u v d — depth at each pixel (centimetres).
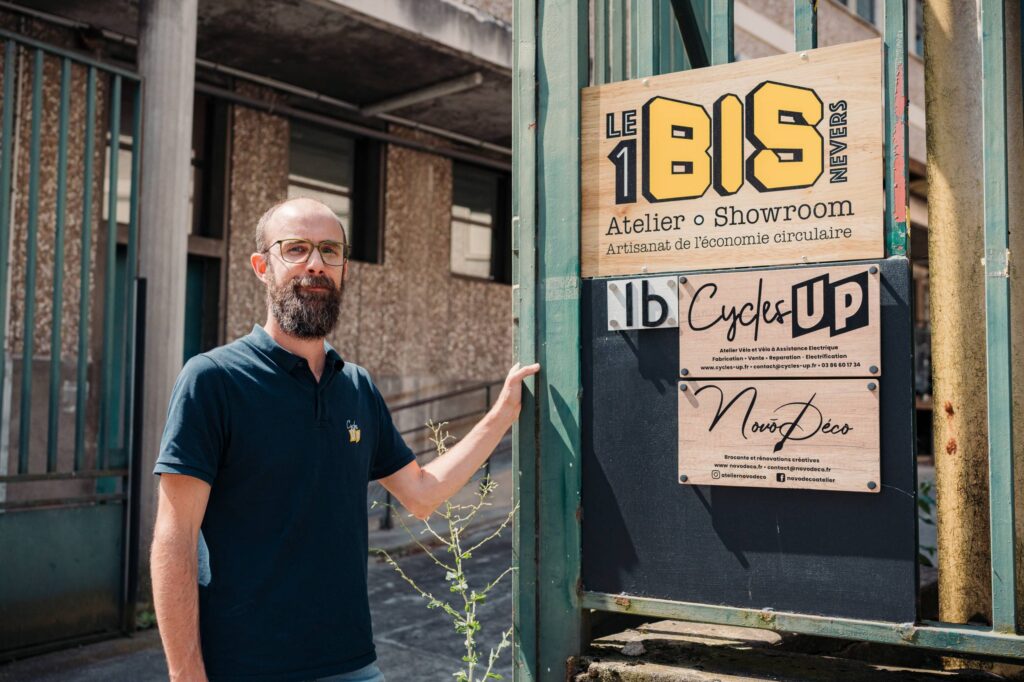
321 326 178
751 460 166
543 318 190
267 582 168
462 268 892
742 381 168
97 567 425
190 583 160
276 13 562
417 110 774
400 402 814
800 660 179
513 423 194
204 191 683
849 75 162
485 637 433
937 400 201
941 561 201
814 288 162
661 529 175
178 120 467
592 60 206
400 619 464
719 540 169
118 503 437
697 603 171
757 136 169
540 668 186
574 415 185
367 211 802
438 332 852
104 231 596
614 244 182
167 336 459
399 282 819
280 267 180
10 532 392
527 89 193
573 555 184
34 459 542
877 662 221
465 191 898
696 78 175
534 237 191
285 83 705
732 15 197
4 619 389
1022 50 177
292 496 173
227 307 686
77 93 580
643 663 177
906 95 157
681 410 173
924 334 1174
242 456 170
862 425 158
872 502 157
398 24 571
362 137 802
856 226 160
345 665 174
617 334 182
